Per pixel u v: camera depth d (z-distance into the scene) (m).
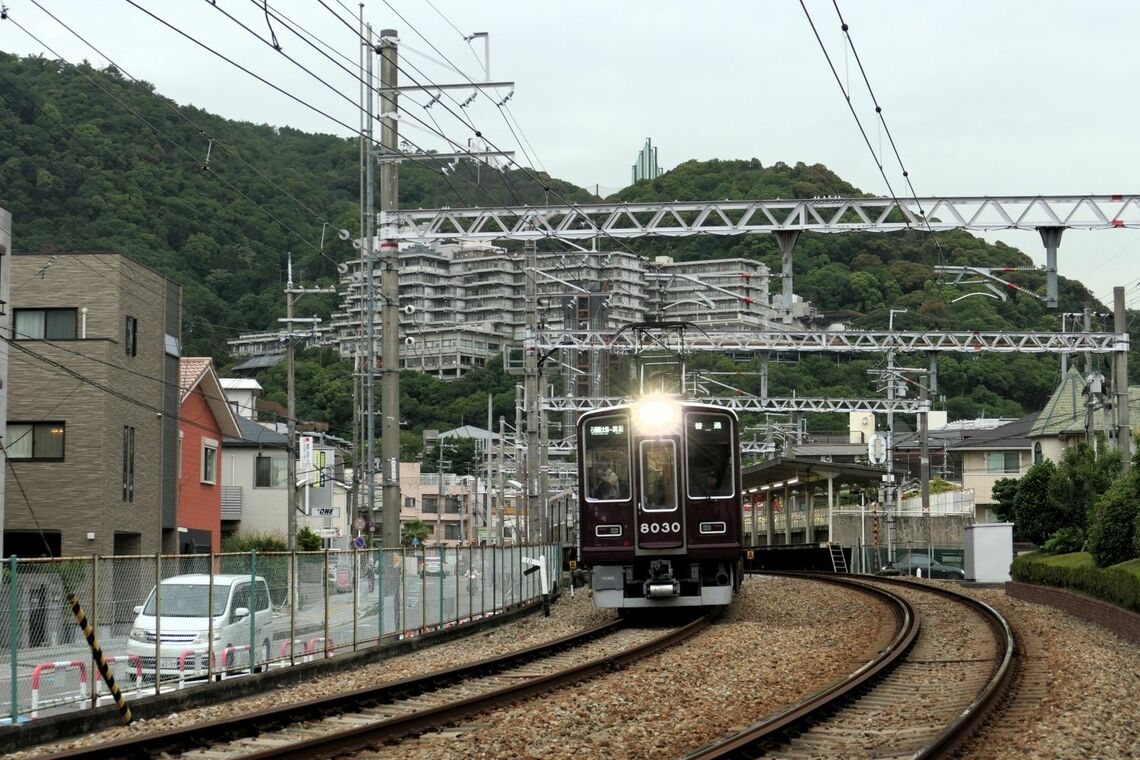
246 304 92.81
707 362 120.88
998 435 113.94
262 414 99.50
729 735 19.17
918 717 20.86
